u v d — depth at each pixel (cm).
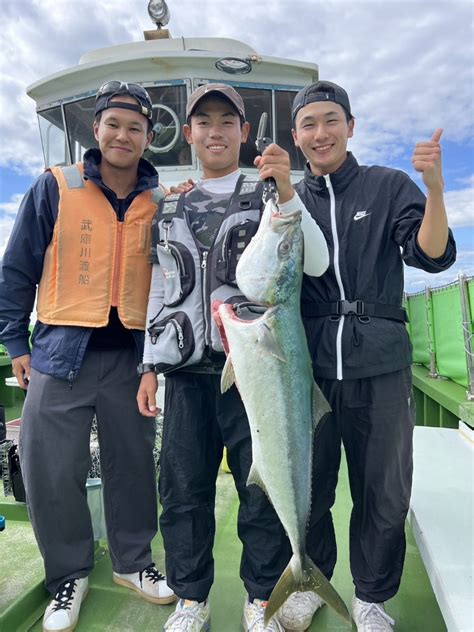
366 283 214
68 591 243
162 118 507
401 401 213
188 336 214
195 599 223
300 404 200
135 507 268
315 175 230
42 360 245
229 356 202
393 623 224
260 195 221
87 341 246
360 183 225
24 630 237
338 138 222
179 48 507
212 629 235
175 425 226
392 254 221
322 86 224
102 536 315
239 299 213
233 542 314
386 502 214
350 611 244
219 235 219
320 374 217
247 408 199
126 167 253
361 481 220
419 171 190
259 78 502
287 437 197
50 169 259
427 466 313
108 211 255
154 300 236
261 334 196
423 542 227
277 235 194
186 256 220
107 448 263
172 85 497
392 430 211
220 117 229
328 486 230
